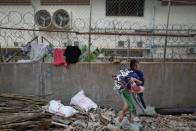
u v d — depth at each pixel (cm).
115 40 1021
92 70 855
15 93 844
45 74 847
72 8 1305
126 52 984
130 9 1324
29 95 844
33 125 645
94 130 679
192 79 902
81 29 1242
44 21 1297
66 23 1292
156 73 881
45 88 852
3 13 1260
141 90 720
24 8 1316
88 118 753
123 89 709
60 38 1026
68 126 697
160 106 895
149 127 741
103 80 859
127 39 1023
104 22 1300
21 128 630
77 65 850
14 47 937
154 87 885
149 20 1325
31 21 1254
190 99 908
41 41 951
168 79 890
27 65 841
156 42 1075
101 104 866
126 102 711
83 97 834
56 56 843
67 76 852
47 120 668
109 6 1312
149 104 888
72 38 1001
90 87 859
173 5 1311
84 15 1301
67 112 733
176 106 903
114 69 859
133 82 705
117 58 906
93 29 1184
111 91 864
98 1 1302
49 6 1320
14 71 839
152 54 1035
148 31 1200
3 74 837
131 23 1316
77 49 849
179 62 893
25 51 862
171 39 1079
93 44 1008
